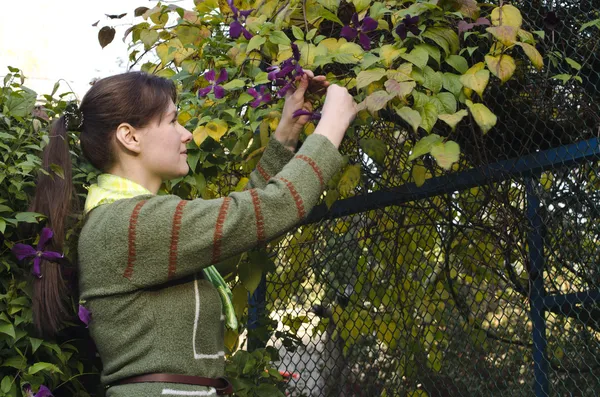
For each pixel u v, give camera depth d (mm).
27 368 1489
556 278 2197
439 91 1701
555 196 2105
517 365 2299
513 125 1956
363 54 1710
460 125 1944
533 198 2025
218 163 1907
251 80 1931
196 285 1242
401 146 2068
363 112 1687
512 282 2252
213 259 1186
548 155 1827
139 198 1223
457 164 2061
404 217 2307
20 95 1620
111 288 1190
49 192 1433
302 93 1521
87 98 1359
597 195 2090
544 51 1854
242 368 1996
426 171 2096
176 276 1185
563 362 2213
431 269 2490
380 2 1799
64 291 1438
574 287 2254
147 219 1182
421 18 1700
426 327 2455
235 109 1908
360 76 1593
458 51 1844
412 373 2387
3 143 1562
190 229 1169
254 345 2305
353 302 2461
